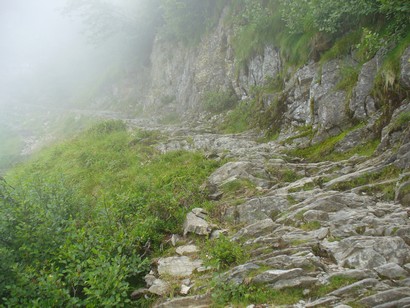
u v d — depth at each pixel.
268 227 7.25
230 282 5.64
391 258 5.48
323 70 13.48
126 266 6.89
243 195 9.28
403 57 10.04
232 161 11.97
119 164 15.45
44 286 6.16
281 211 8.00
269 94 16.95
